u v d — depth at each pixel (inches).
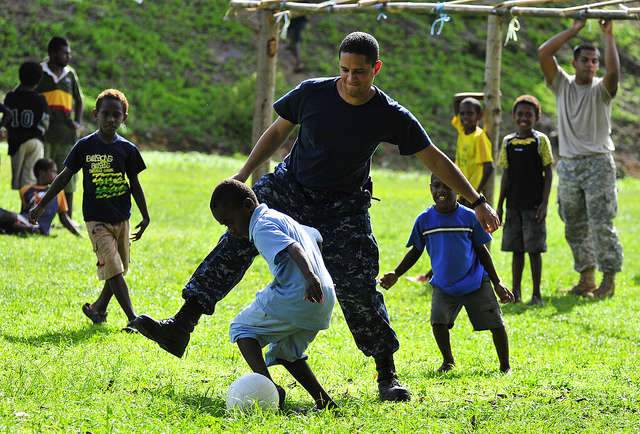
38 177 1155.3
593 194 997.2
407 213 1754.4
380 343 536.1
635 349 735.7
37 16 3179.1
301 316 483.8
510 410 488.1
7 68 2893.7
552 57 1005.2
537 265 951.0
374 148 522.9
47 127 1202.6
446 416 479.2
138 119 2928.2
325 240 531.5
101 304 713.6
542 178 948.0
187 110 3048.7
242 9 1024.9
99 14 3314.5
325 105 513.7
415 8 884.0
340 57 500.1
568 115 1005.8
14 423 422.6
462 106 997.2
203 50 3371.1
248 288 925.8
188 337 530.9
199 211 1573.6
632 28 4274.1
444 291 631.8
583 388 555.5
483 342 743.7
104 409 455.5
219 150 2928.2
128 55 3184.1
